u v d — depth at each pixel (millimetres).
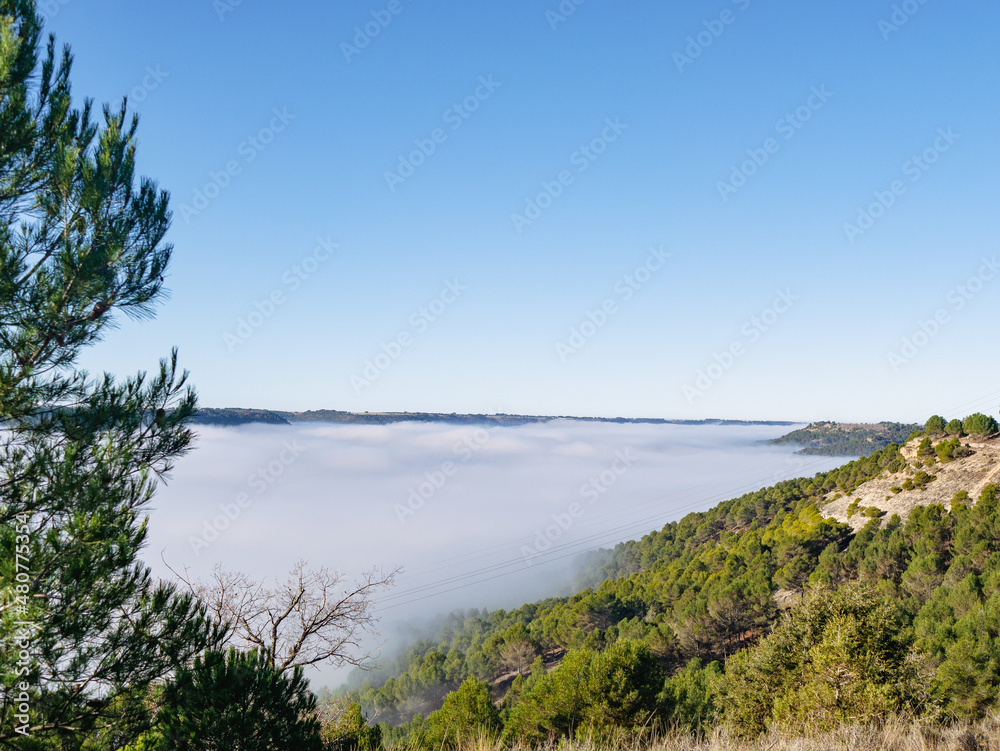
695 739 7090
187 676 5715
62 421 5492
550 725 14258
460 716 15445
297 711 6215
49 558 4910
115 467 5512
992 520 44875
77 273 5586
